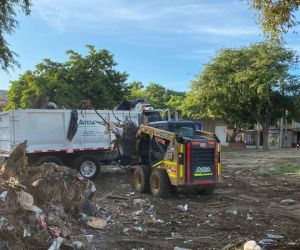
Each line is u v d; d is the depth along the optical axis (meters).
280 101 47.53
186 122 16.14
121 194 15.59
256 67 45.28
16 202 8.02
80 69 40.34
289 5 8.91
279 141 63.00
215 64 47.69
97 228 9.87
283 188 17.45
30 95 39.12
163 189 14.70
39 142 18.27
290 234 10.12
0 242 7.15
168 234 10.09
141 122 20.45
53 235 7.84
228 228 10.72
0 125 18.41
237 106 49.16
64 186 9.72
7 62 16.09
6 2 14.77
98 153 19.53
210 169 14.88
